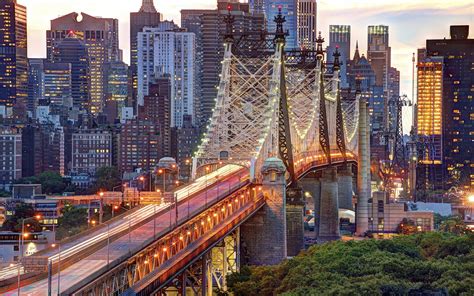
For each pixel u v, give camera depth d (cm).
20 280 15300
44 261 15312
